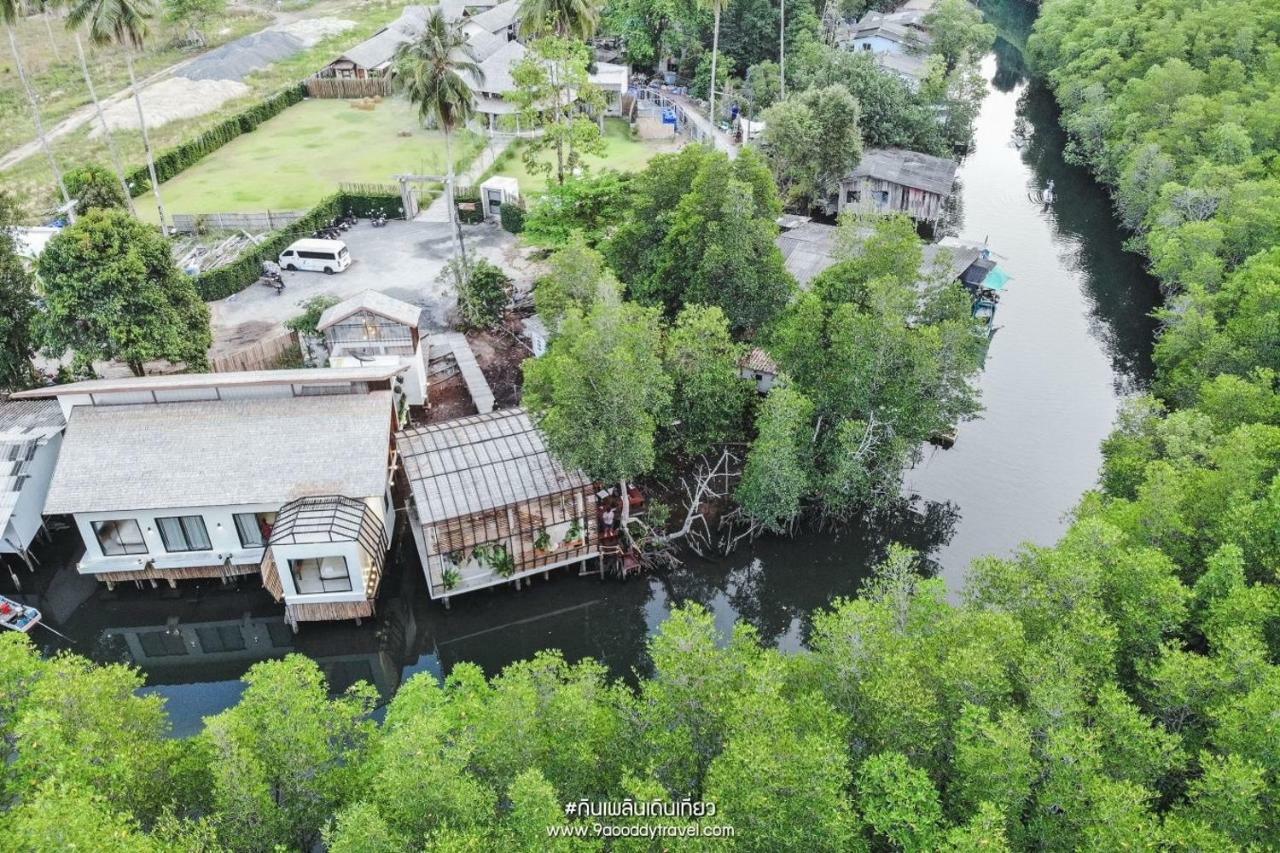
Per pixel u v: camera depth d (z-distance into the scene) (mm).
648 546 50438
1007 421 63281
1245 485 38594
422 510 44656
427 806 24625
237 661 48219
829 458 50781
